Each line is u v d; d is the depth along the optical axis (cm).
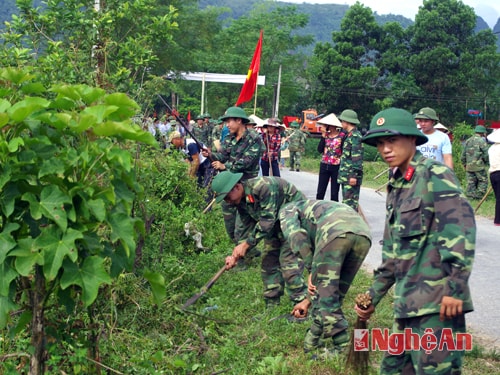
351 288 757
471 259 370
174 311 615
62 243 350
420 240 388
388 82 5644
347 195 1073
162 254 756
